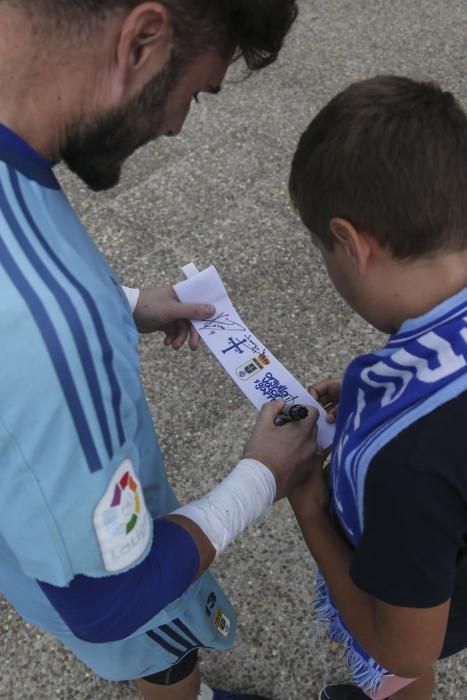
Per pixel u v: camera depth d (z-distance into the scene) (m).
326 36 3.56
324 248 0.96
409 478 0.79
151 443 1.17
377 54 3.46
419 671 1.00
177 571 0.99
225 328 1.52
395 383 0.87
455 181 0.82
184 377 2.42
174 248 2.77
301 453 1.26
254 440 1.26
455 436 0.79
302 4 3.75
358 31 3.58
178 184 2.97
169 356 2.47
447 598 0.88
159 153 3.08
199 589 1.34
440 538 0.81
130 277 2.70
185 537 1.02
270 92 3.30
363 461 0.85
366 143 0.83
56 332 0.72
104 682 1.89
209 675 1.89
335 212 0.87
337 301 2.58
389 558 0.85
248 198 2.91
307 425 1.28
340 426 1.02
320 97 3.28
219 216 2.86
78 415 0.75
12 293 0.71
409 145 0.82
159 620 1.26
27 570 0.86
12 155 0.78
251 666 1.90
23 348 0.71
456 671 1.83
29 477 0.76
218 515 1.10
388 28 3.59
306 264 2.69
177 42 0.79
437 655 0.98
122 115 0.82
